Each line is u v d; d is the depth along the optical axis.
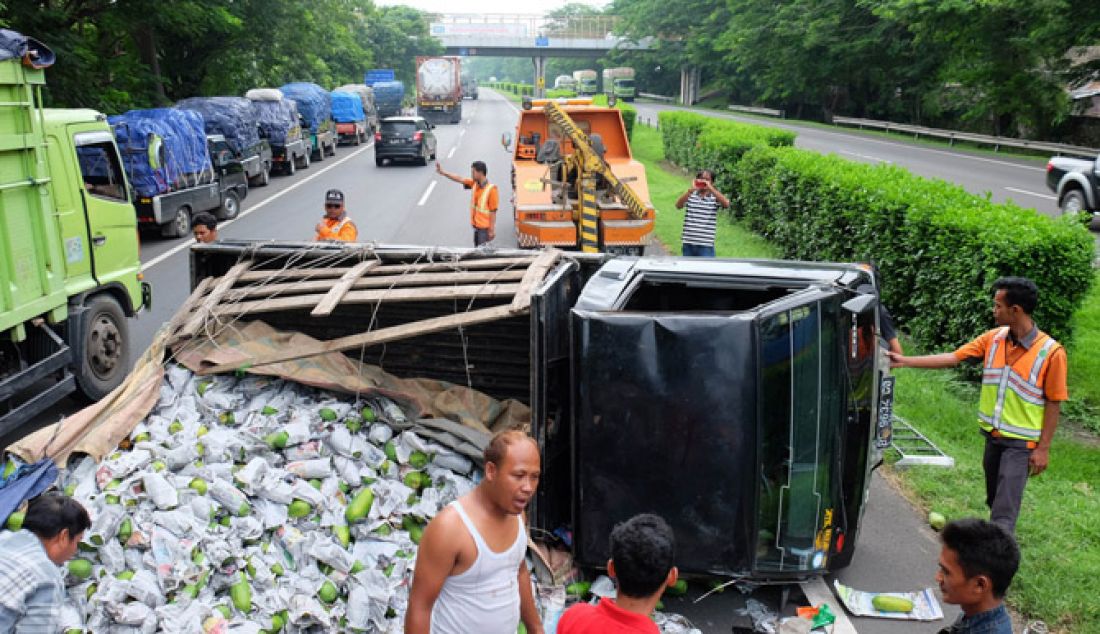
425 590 3.34
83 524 3.74
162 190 17.12
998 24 34.03
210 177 19.11
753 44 56.81
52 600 3.57
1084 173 17.88
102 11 25.00
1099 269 12.87
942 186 11.10
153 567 4.59
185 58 33.38
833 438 5.04
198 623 4.39
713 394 4.90
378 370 6.59
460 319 5.92
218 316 6.45
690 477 4.97
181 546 4.69
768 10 55.34
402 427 5.89
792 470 4.96
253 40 34.44
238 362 6.05
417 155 30.95
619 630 2.93
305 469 5.36
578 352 5.09
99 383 8.53
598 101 16.39
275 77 41.88
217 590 4.66
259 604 4.60
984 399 5.58
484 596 3.38
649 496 5.04
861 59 50.75
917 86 48.44
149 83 29.67
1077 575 5.49
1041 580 5.46
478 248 7.04
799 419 4.95
